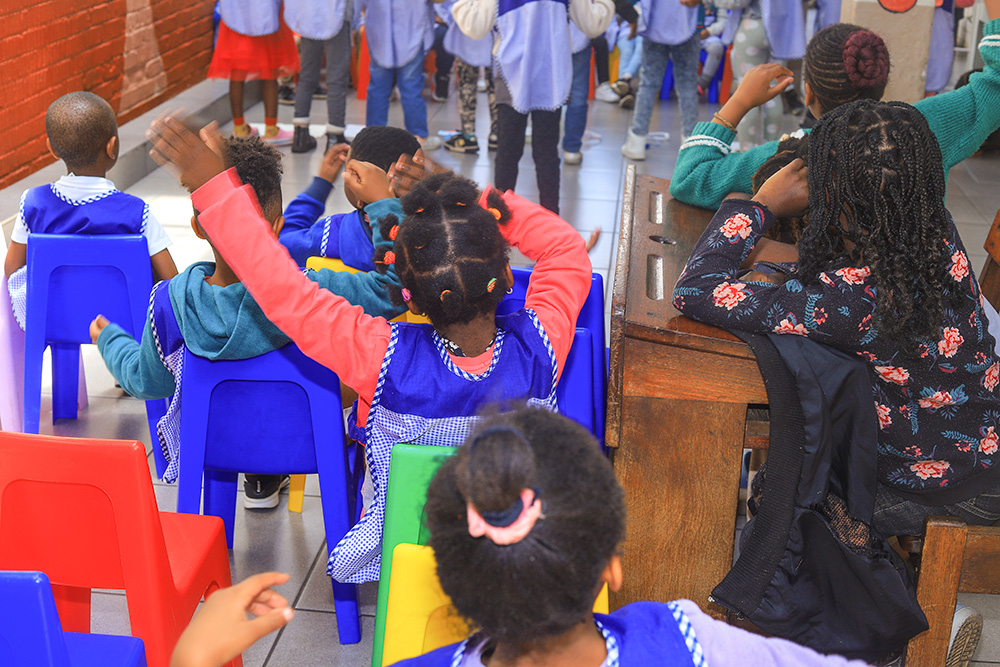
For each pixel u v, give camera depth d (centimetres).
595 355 215
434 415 155
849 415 160
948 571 161
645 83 565
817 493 159
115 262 250
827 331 157
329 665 203
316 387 191
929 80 515
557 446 84
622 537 86
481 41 554
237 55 575
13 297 266
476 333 156
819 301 157
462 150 593
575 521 81
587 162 583
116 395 318
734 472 174
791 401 160
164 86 637
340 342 155
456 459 85
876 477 164
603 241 449
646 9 534
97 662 143
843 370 157
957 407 164
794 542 162
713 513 177
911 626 161
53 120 257
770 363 160
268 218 206
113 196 266
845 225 162
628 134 623
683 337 165
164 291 187
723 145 242
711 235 170
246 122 655
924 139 155
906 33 341
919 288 155
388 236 173
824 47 235
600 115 707
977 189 528
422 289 151
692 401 170
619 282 178
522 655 90
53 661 115
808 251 161
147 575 148
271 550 241
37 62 463
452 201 154
